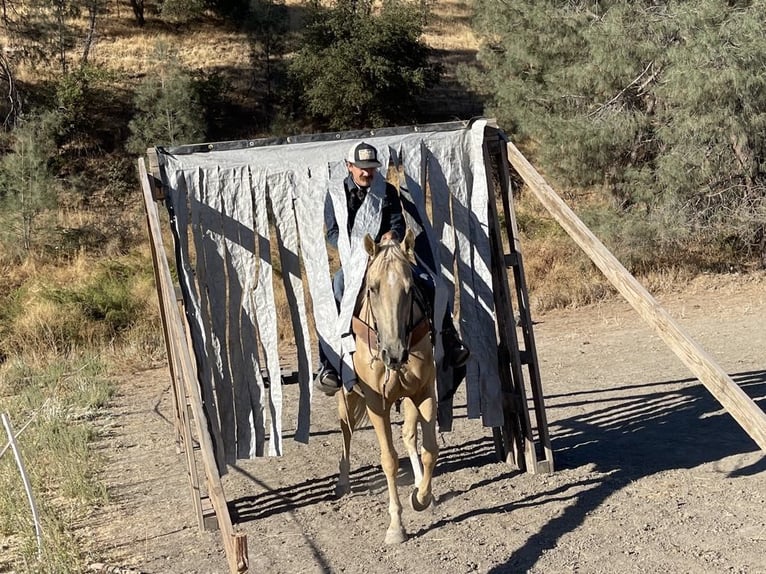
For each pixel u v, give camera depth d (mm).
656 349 13648
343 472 7371
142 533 6750
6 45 33562
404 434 6832
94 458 8898
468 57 38000
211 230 7062
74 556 6133
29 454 8562
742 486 6941
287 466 8453
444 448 8750
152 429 10250
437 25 42188
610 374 12039
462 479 7617
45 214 24344
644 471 7504
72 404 11617
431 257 6988
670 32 18031
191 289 6902
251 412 7109
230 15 40281
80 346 15688
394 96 31438
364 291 6375
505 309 7613
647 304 6086
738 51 16484
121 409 11438
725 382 5508
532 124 20656
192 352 6828
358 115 31750
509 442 7871
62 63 33625
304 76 31938
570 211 6914
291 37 36312
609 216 19078
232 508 7250
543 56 21875
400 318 5668
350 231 6895
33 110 29016
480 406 7469
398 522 6215
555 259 20047
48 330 15805
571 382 11672
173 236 6965
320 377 6754
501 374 7859
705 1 17078
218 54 36812
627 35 18250
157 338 15820
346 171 7141
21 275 21141
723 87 16641
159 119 28938
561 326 16125
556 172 20969
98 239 24031
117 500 7613
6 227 22922
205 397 6812
